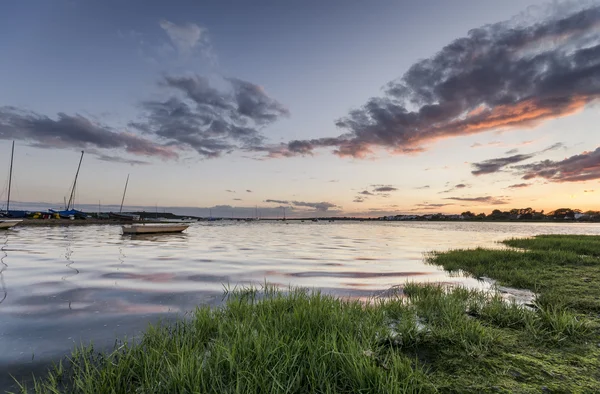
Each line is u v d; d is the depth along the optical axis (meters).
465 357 4.72
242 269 14.72
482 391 3.78
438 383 3.96
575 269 13.57
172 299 8.87
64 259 17.11
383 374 3.86
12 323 6.70
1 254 19.27
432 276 13.28
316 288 10.77
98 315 7.30
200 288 10.32
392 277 13.03
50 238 34.03
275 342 4.67
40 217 74.69
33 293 9.40
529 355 4.79
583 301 8.27
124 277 12.12
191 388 3.60
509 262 15.55
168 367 4.01
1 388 4.09
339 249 26.52
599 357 4.69
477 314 7.23
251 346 4.63
